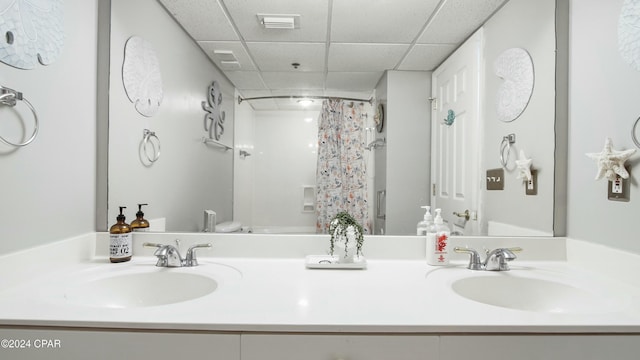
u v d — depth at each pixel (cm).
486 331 71
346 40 135
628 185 100
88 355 71
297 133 141
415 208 139
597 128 111
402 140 140
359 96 140
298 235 131
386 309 78
